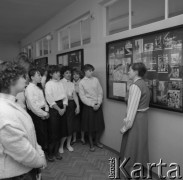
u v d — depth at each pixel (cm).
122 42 296
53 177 256
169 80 224
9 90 119
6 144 107
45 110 288
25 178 120
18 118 114
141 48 262
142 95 229
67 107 334
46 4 443
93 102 333
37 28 674
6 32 738
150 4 291
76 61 428
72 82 362
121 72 302
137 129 231
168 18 227
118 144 321
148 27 253
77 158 311
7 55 947
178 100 215
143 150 235
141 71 236
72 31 465
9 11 491
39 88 287
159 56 236
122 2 317
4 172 112
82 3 392
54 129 296
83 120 342
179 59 212
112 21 346
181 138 216
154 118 248
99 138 368
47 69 326
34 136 127
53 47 553
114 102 326
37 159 117
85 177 255
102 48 345
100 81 356
